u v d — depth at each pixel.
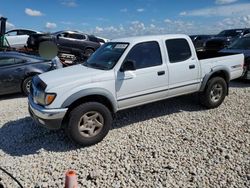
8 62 8.27
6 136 5.34
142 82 5.30
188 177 3.74
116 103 5.07
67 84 4.62
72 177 2.78
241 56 6.98
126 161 4.21
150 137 5.07
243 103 7.02
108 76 4.93
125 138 5.07
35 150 4.72
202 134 5.13
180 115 6.19
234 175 3.75
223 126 5.50
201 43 22.31
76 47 16.69
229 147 4.56
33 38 14.98
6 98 8.48
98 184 3.65
